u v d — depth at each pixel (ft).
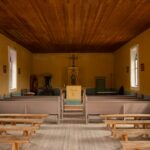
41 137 22.80
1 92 34.81
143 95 34.73
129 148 12.41
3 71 35.91
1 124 25.40
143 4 22.21
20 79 46.83
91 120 31.65
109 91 57.98
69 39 41.04
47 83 57.88
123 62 48.14
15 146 16.48
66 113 34.37
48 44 46.55
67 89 33.53
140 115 24.53
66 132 24.88
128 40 42.24
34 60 59.41
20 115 24.21
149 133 17.07
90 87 58.95
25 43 44.88
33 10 23.89
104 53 59.26
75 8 23.30
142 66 35.06
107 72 59.16
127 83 44.68
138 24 30.09
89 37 39.22
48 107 29.35
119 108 29.09
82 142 20.99
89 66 59.21
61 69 59.26
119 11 24.40
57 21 28.32
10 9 23.57
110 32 35.12
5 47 37.27
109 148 19.11
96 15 25.82
